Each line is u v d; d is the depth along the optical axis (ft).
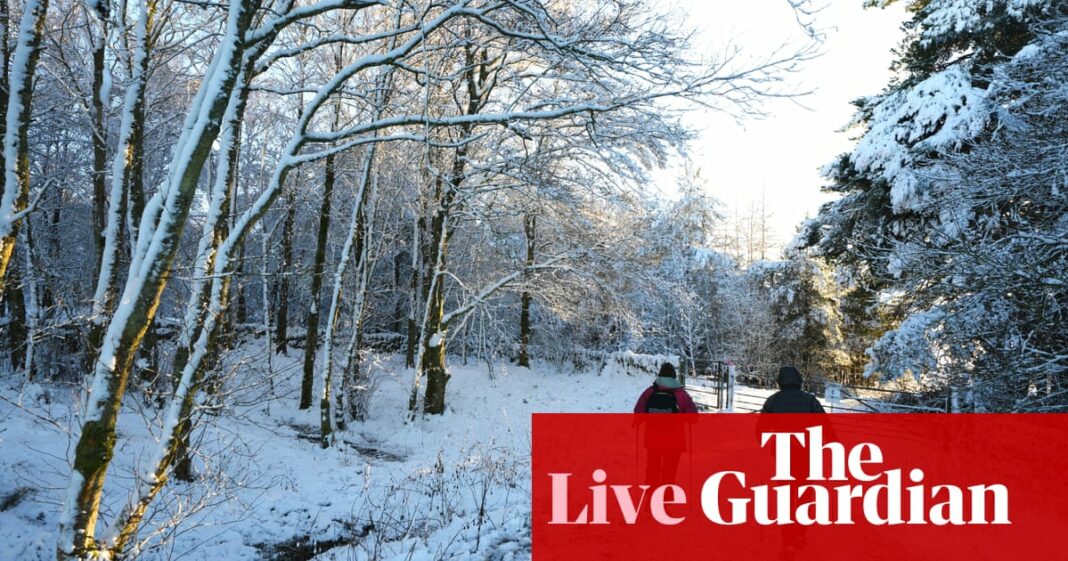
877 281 46.68
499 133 54.29
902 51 53.26
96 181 32.12
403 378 71.87
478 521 20.51
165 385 29.99
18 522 20.10
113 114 38.42
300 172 58.23
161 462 14.44
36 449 24.81
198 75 38.99
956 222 27.12
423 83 24.34
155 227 14.03
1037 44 30.76
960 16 45.01
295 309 96.12
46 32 30.89
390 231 68.23
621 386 69.10
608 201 54.65
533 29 31.45
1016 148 26.81
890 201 44.83
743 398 58.08
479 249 74.08
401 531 22.66
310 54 46.37
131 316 12.89
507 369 81.87
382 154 53.88
